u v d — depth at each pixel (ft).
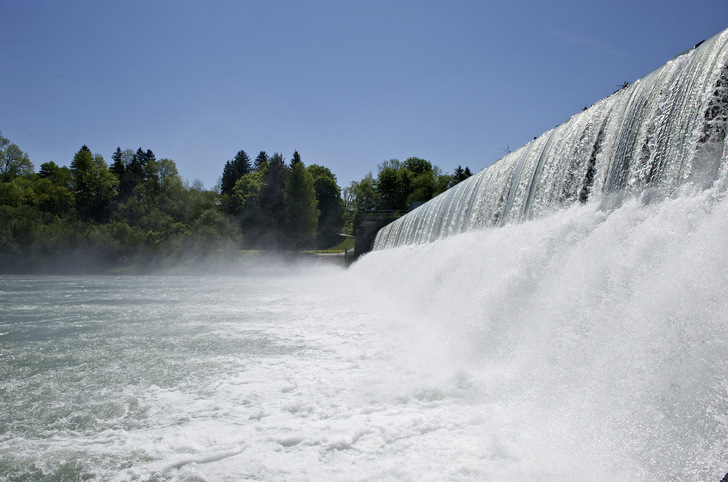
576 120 48.47
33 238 177.06
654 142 34.50
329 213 348.18
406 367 28.19
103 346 35.78
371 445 17.40
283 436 18.35
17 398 23.58
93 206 303.27
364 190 375.86
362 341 36.19
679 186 30.32
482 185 72.49
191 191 327.88
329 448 17.22
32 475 15.49
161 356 32.07
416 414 20.38
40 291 91.97
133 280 135.95
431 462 15.88
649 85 37.27
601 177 40.63
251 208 325.01
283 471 15.55
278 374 27.04
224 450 17.25
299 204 265.54
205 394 23.77
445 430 18.57
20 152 333.83
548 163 51.24
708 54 31.14
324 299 71.15
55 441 18.33
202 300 71.15
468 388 23.77
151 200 275.18
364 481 14.79
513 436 17.78
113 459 16.67
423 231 101.24
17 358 32.09
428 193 318.04
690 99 31.60
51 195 274.98
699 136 29.73
